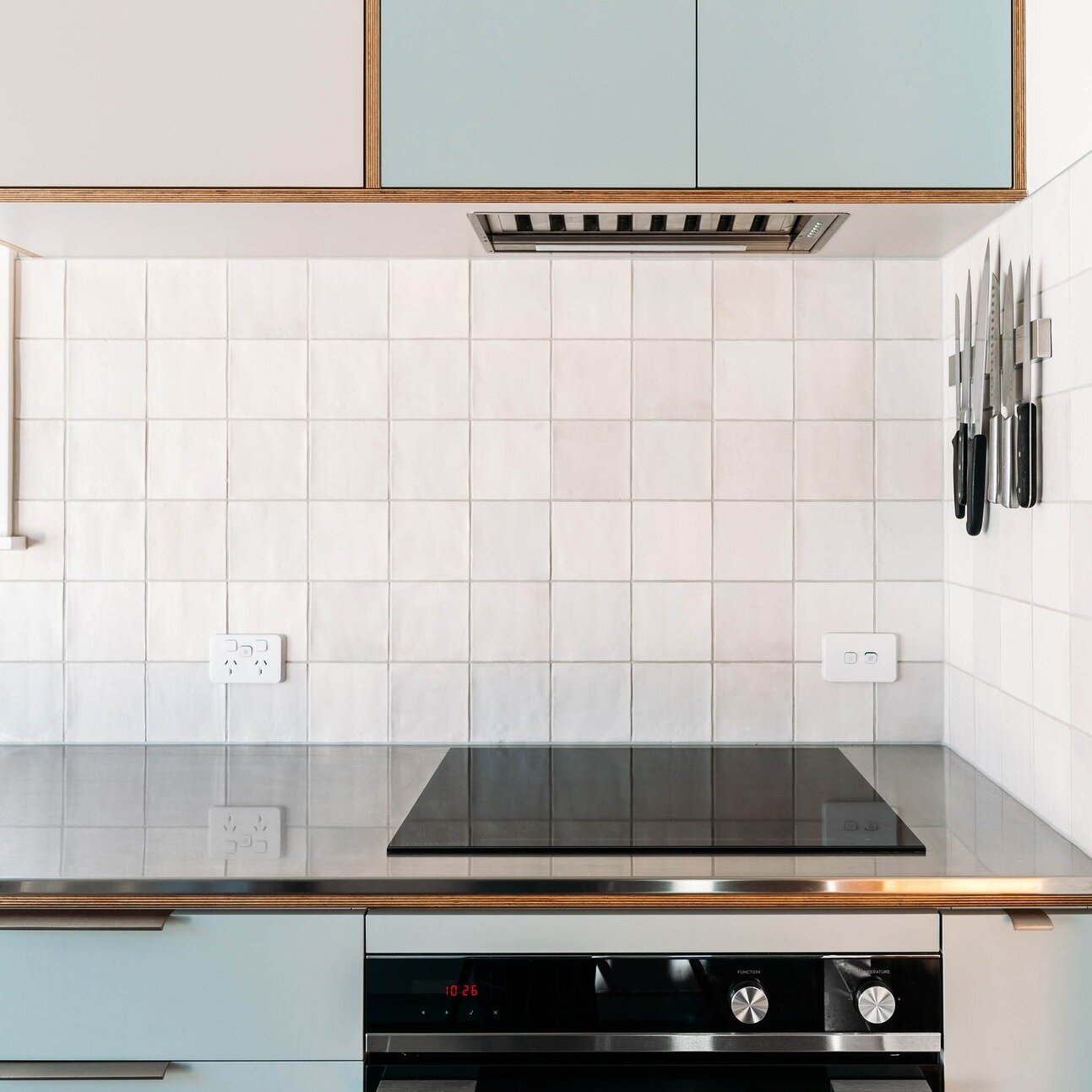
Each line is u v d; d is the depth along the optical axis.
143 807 1.41
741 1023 1.13
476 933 1.13
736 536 1.75
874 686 1.75
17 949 1.14
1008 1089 1.13
